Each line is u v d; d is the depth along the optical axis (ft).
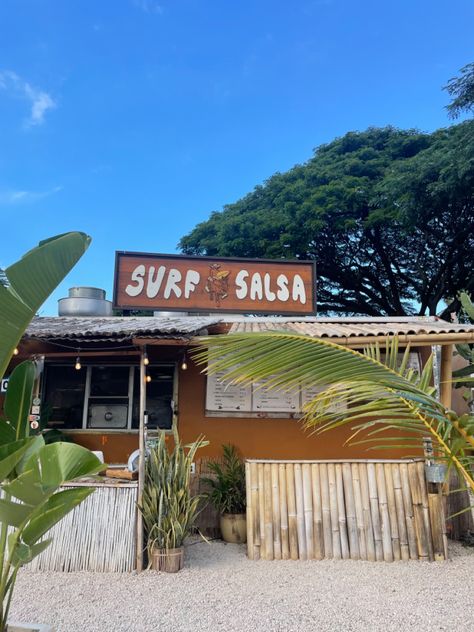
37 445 11.93
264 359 10.08
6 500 9.44
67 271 9.75
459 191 53.88
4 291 9.39
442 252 68.85
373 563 18.88
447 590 16.20
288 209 70.28
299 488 19.93
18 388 12.73
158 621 14.01
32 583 16.75
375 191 65.41
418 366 24.43
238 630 13.47
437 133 71.15
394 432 24.36
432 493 19.92
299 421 24.84
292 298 29.53
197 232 82.53
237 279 29.45
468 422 9.20
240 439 24.88
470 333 20.25
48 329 20.43
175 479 18.79
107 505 18.49
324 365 9.86
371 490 19.84
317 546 19.43
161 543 18.16
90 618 14.16
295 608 14.84
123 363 26.32
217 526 22.53
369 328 22.11
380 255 73.15
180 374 25.73
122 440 25.66
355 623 13.88
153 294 28.78
